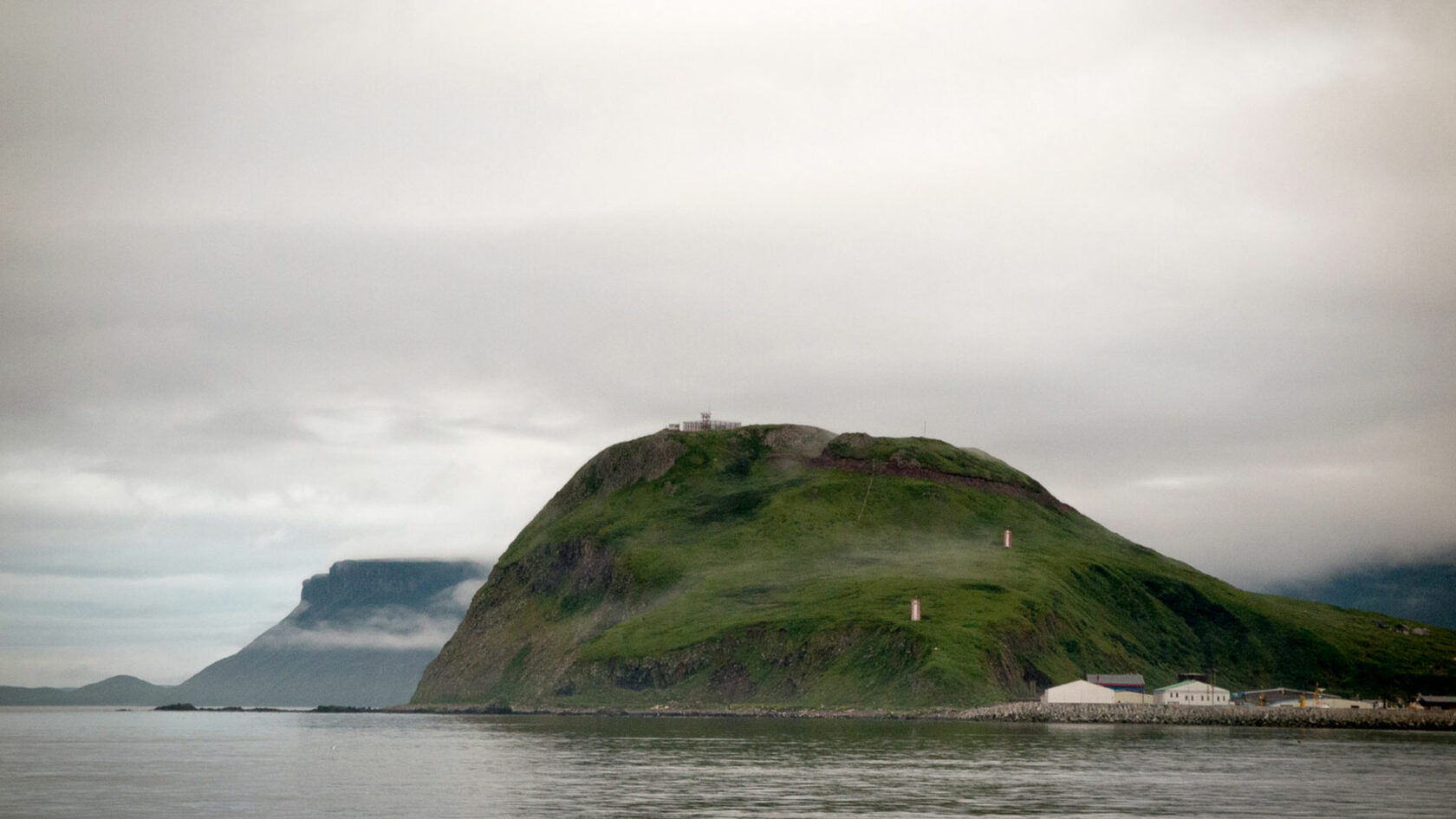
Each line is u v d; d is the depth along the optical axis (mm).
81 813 106625
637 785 124062
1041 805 107125
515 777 134750
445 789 123312
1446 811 104625
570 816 102312
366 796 117312
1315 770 139875
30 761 168750
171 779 137000
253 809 108250
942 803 108375
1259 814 102625
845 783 124750
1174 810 104375
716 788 121062
